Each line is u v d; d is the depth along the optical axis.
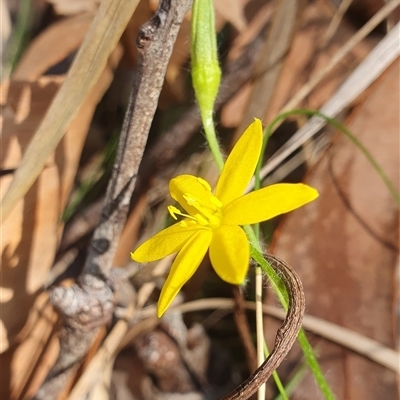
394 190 0.13
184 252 0.08
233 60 0.15
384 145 0.13
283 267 0.08
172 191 0.09
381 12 0.14
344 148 0.13
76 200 0.15
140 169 0.15
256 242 0.09
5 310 0.12
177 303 0.14
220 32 0.16
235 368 0.14
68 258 0.14
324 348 0.12
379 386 0.12
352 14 0.17
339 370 0.12
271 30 0.14
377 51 0.13
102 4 0.09
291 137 0.15
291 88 0.16
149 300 0.15
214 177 0.14
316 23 0.16
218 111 0.15
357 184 0.13
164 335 0.14
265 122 0.15
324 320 0.12
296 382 0.12
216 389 0.14
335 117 0.16
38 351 0.13
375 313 0.12
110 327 0.13
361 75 0.13
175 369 0.14
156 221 0.15
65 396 0.12
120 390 0.14
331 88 0.16
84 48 0.09
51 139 0.10
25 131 0.12
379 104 0.13
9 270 0.12
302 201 0.08
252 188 0.13
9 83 0.12
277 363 0.08
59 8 0.15
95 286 0.10
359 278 0.12
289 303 0.08
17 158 0.12
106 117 0.16
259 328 0.10
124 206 0.10
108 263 0.10
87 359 0.12
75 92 0.10
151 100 0.09
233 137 0.14
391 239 0.13
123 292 0.14
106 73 0.13
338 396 0.12
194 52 0.09
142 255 0.08
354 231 0.13
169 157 0.15
